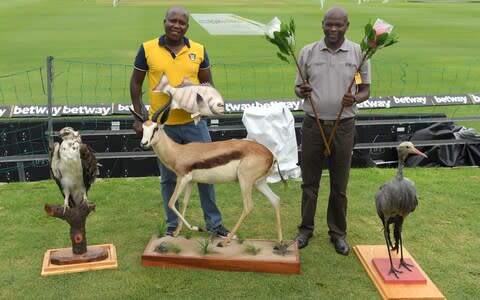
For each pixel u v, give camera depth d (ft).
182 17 16.10
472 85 47.98
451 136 29.84
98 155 25.73
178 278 15.72
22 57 61.41
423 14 133.08
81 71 53.21
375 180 25.14
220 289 15.16
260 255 16.25
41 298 14.70
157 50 16.46
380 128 30.63
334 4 176.45
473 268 16.65
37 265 16.53
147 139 15.01
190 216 20.38
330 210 17.92
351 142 16.92
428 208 21.48
